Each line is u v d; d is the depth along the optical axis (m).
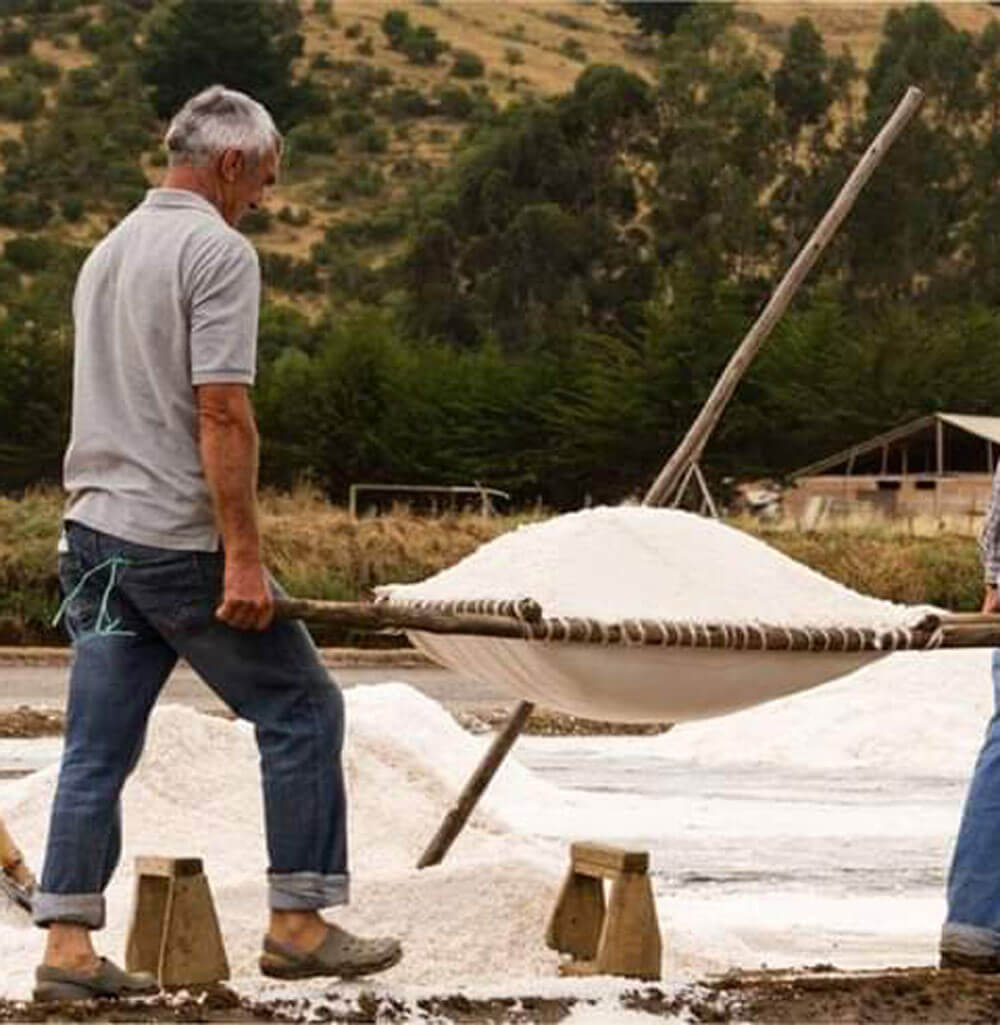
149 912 10.20
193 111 9.77
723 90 140.75
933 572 54.75
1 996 10.39
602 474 91.38
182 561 9.54
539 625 9.87
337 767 9.77
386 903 11.31
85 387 9.72
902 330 96.25
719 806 21.45
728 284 93.44
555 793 21.12
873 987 10.26
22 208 175.75
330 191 186.75
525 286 136.25
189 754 15.02
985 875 10.88
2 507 49.03
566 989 9.97
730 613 10.27
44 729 28.77
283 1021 9.40
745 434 93.25
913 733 26.58
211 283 9.46
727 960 12.34
